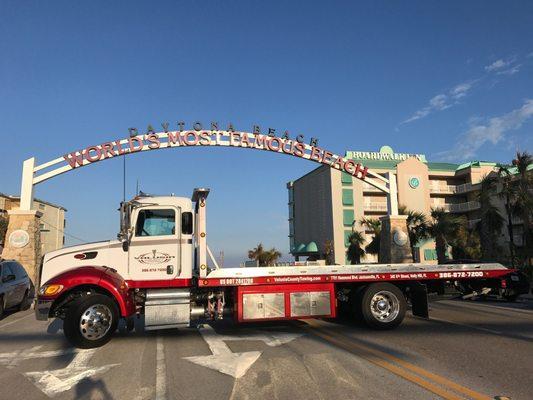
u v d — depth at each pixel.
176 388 5.62
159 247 9.28
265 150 23.89
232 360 6.99
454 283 11.77
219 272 9.42
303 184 69.94
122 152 22.25
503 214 48.00
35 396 5.50
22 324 11.84
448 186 62.81
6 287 13.34
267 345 8.10
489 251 31.16
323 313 9.78
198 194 9.55
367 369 6.29
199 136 22.98
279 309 9.55
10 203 51.06
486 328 9.80
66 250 9.12
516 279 14.80
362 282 10.33
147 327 8.85
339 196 59.97
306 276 9.81
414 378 5.82
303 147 24.58
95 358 7.38
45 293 8.24
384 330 9.68
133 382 5.93
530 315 11.85
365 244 57.44
